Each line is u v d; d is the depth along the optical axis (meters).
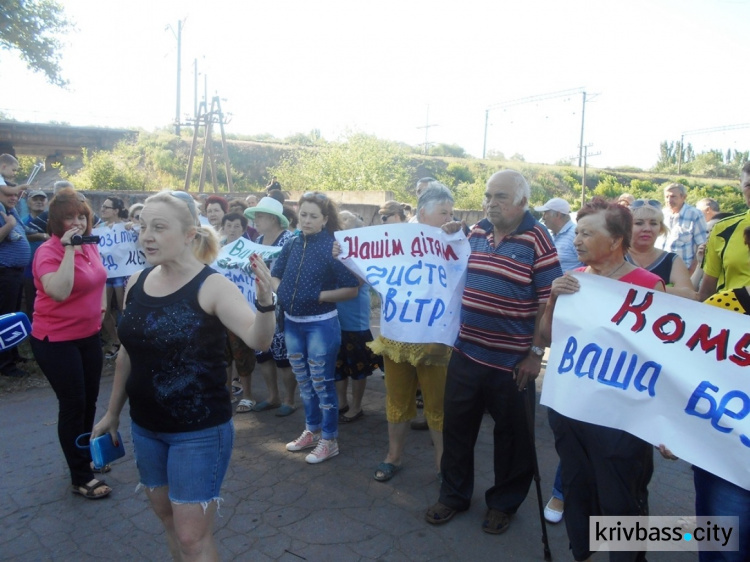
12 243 5.91
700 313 2.32
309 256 4.02
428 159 40.06
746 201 3.33
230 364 5.18
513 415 3.12
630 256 3.47
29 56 20.95
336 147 25.62
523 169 44.50
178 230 2.22
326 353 4.01
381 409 5.20
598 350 2.47
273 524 3.26
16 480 3.80
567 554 2.98
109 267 6.26
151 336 2.19
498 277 3.03
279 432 4.62
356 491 3.65
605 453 2.42
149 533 3.19
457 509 3.32
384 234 3.57
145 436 2.30
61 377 3.43
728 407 2.20
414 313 3.41
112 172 21.59
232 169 31.11
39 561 2.93
